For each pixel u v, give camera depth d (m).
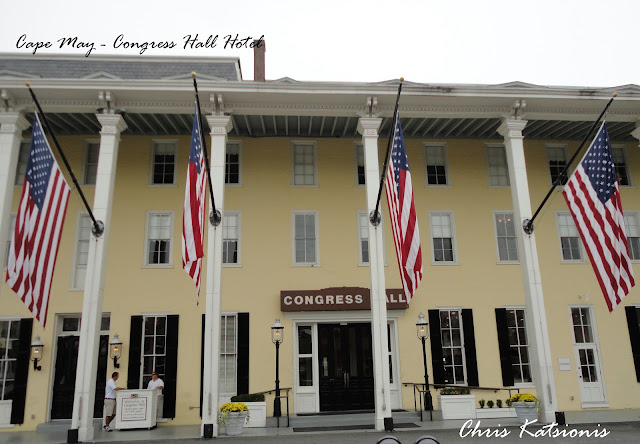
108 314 17.09
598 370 17.81
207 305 13.42
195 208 11.93
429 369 17.20
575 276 18.56
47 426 15.43
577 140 19.88
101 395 16.58
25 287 10.92
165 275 17.28
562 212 19.20
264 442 12.01
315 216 18.28
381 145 19.23
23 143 18.23
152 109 15.15
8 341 16.55
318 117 17.64
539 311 14.23
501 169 19.47
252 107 15.40
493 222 18.77
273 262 17.70
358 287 17.36
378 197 14.02
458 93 15.38
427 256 18.22
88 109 14.95
